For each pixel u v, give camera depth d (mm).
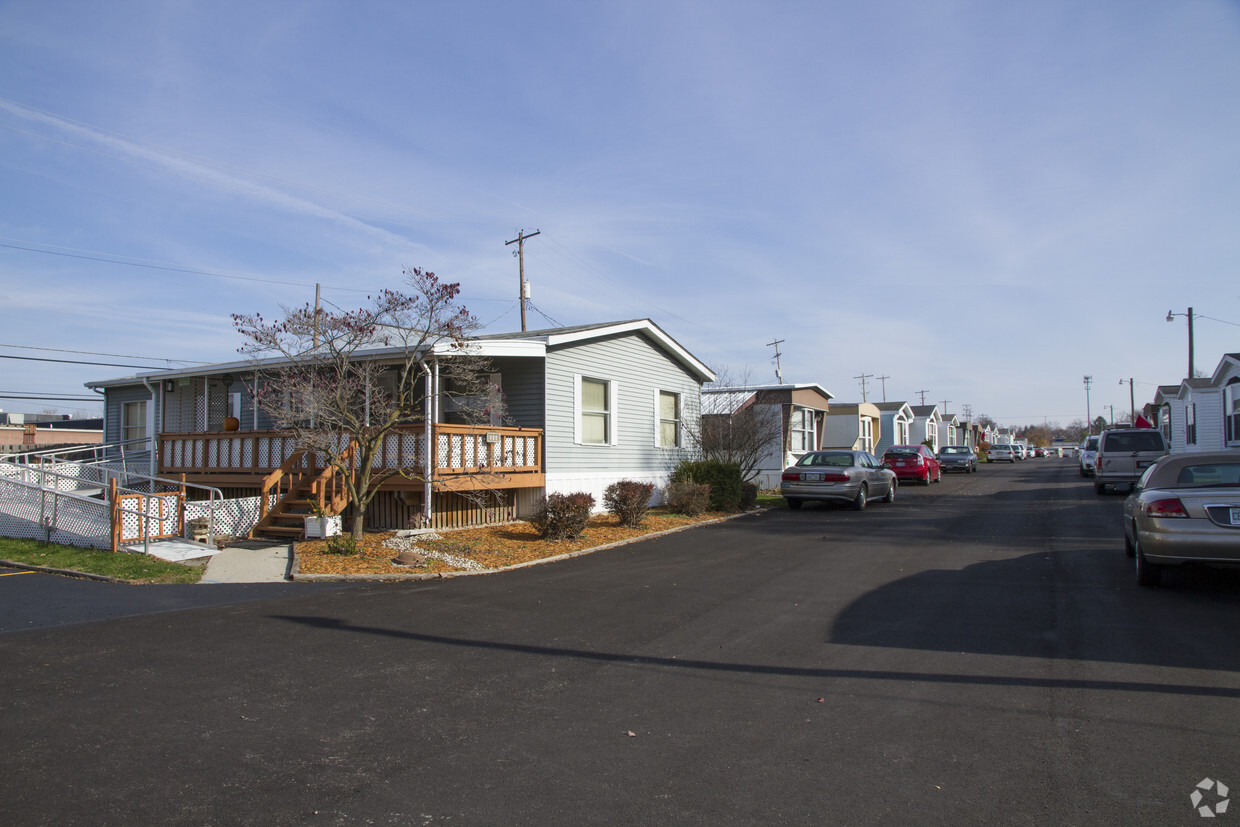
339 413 12594
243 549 12141
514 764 4230
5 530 13109
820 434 31250
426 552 11562
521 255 37844
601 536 13883
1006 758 4250
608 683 5672
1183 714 4852
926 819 3586
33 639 6973
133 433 21891
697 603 8422
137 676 5844
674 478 18922
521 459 15195
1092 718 4824
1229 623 7047
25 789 3904
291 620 7719
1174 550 8086
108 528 11820
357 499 12156
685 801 3783
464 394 14828
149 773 4109
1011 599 8328
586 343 17328
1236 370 22297
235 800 3797
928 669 5906
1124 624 7094
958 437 68375
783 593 8898
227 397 19047
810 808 3705
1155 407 36219
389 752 4398
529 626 7426
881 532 14516
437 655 6434
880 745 4461
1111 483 24500
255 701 5277
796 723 4828
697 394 22547
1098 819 3564
